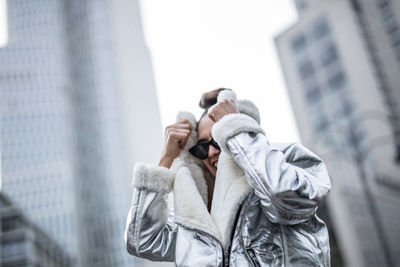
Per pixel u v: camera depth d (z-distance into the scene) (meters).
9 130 41.88
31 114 43.53
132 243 1.40
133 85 58.81
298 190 1.14
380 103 53.47
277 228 1.25
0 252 31.14
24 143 41.66
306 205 1.16
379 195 45.88
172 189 1.45
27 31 48.16
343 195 41.16
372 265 39.50
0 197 35.31
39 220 37.25
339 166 42.78
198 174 1.50
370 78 55.56
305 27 63.62
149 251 1.40
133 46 64.25
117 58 57.31
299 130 58.75
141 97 59.41
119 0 65.12
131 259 40.41
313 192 1.17
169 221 1.58
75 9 59.03
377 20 59.25
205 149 1.49
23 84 44.78
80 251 39.09
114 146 49.31
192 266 1.24
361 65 56.72
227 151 1.30
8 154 40.72
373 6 59.75
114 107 52.19
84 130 49.28
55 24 50.06
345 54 58.16
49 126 43.53
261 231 1.24
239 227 1.24
